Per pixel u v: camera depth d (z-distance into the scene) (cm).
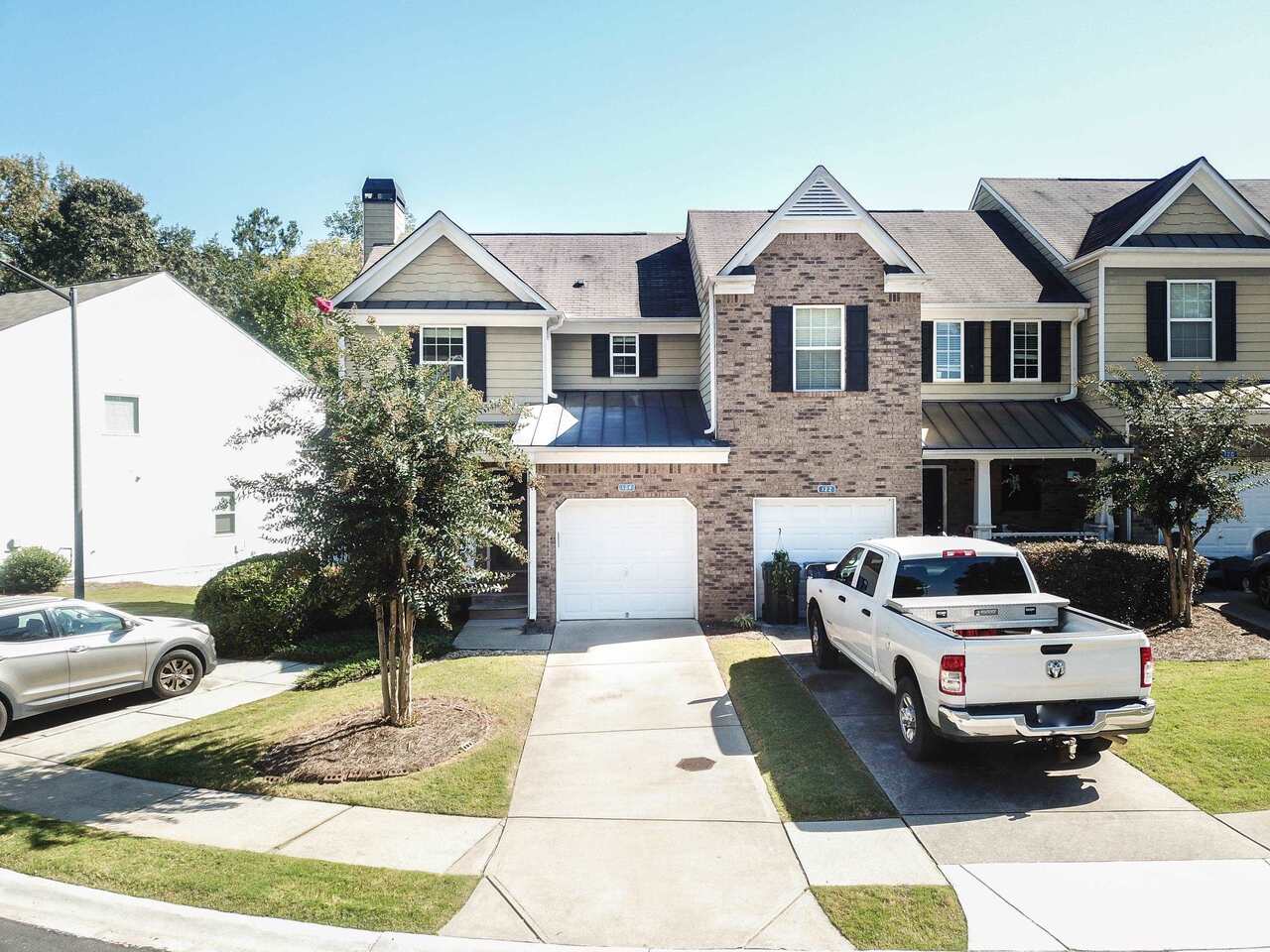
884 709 898
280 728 890
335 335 854
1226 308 1752
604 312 1755
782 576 1361
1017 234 2083
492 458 894
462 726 864
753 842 599
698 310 1766
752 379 1429
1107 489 1241
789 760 757
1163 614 1234
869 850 582
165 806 688
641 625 1370
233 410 2505
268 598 1270
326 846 605
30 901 532
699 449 1388
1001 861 561
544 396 1617
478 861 577
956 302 1794
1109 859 560
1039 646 657
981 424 1708
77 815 671
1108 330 1753
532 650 1214
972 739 650
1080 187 2202
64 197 4528
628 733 848
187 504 2338
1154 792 666
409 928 488
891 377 1438
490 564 1638
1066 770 718
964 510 1878
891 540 958
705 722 878
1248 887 518
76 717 959
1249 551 1670
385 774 743
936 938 468
